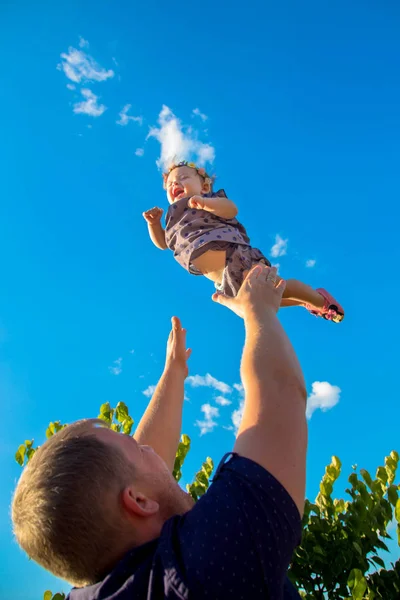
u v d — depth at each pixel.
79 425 1.21
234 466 1.03
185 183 3.38
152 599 0.92
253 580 0.90
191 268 2.93
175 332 1.96
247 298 1.42
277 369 1.16
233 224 3.10
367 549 3.60
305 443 1.08
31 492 1.10
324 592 3.66
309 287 3.02
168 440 1.65
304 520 3.74
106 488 1.07
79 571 1.06
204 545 0.92
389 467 3.92
